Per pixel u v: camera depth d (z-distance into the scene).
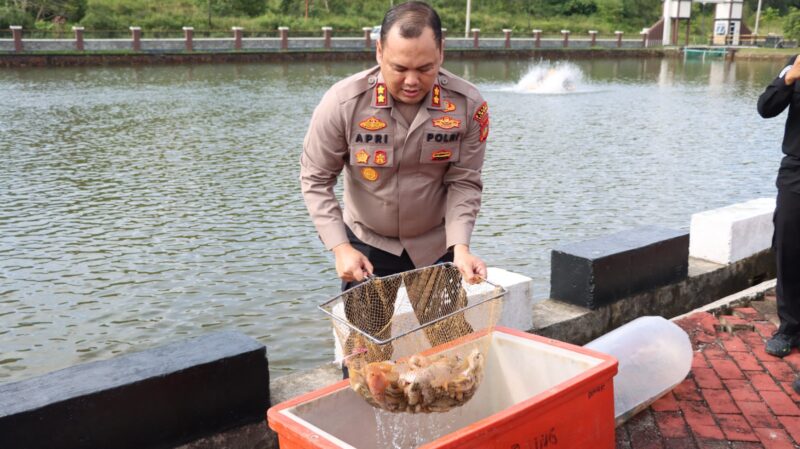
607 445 2.53
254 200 10.53
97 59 32.03
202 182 11.60
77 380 2.60
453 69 35.09
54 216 9.66
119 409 2.58
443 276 2.66
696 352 3.93
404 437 2.56
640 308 4.40
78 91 23.19
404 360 2.39
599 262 4.08
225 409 2.85
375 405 2.25
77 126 16.67
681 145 15.20
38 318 6.57
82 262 7.93
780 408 3.35
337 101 2.55
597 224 9.45
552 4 57.47
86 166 12.71
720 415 3.30
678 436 3.15
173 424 2.72
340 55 37.78
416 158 2.60
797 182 3.52
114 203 10.32
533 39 45.66
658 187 11.51
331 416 2.35
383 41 2.37
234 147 14.53
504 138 15.99
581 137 16.17
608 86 28.06
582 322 4.11
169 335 6.27
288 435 2.13
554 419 2.30
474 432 2.06
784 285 3.76
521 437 2.21
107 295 7.07
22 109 19.06
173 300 6.96
